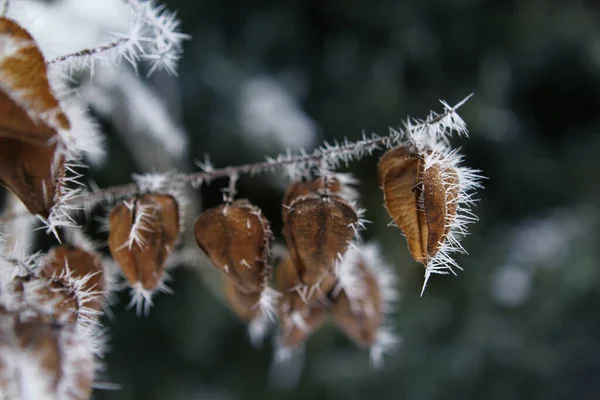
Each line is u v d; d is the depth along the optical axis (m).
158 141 0.47
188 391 0.70
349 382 0.74
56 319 0.24
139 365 0.69
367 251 0.32
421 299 0.76
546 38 0.87
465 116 0.82
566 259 0.85
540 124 1.01
